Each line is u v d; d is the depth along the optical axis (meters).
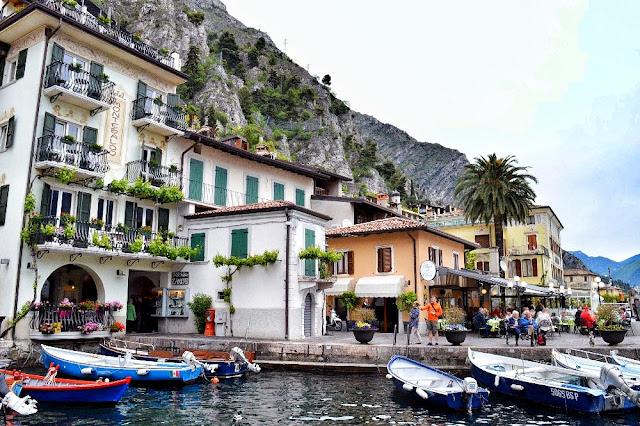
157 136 26.86
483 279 28.84
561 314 39.19
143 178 25.19
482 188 39.03
